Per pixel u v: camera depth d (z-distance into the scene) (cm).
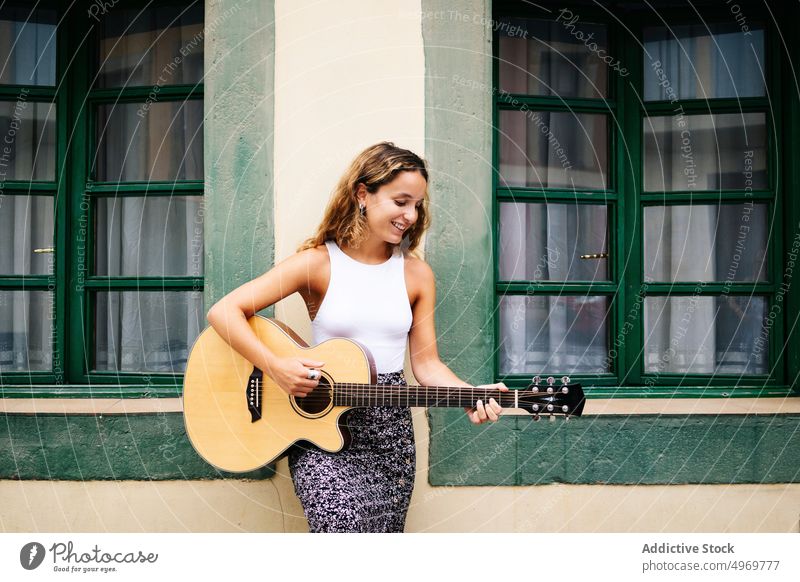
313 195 237
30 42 261
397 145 238
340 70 238
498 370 256
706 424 243
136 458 239
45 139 262
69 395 249
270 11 237
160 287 259
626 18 263
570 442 242
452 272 240
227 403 203
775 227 259
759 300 261
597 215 262
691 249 263
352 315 200
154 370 260
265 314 236
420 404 196
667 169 264
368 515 194
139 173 261
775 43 259
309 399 198
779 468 243
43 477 239
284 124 237
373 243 204
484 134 240
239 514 239
